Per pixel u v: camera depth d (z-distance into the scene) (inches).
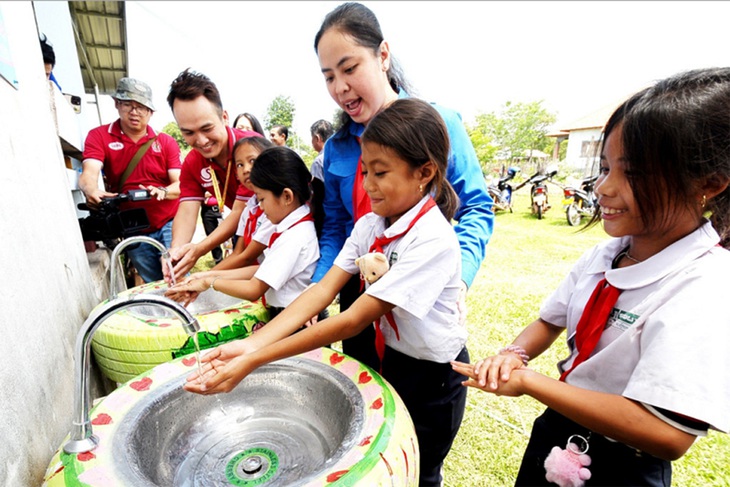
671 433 27.5
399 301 39.6
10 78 53.7
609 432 29.6
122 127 119.2
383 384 40.6
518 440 73.1
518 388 33.1
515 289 152.1
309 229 62.8
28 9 77.1
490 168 1010.1
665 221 29.8
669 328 28.3
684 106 26.7
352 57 48.9
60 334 51.4
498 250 218.7
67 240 69.2
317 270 62.1
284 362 46.0
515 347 41.6
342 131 58.2
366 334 58.1
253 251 70.1
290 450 42.6
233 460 41.9
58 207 68.2
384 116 40.1
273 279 57.6
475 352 103.0
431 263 41.0
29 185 53.2
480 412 80.5
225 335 59.1
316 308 45.8
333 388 42.4
